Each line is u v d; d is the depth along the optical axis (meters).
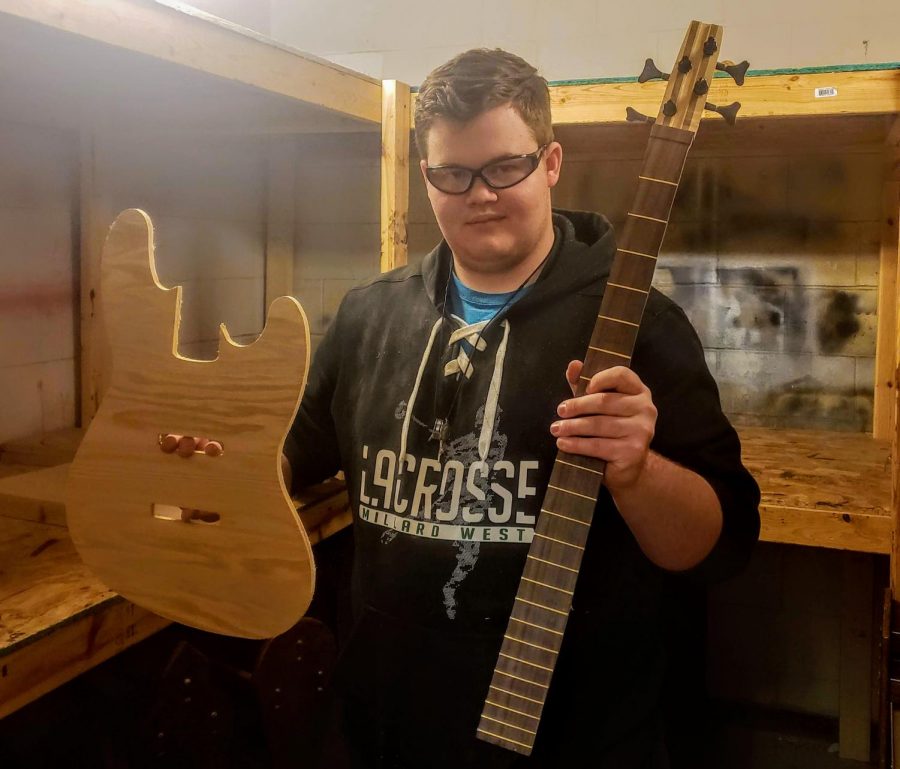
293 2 2.68
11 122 2.02
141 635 1.37
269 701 1.52
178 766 1.52
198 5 2.43
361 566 1.15
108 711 1.70
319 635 1.57
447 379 1.11
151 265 1.02
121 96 1.88
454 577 1.06
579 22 2.42
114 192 2.25
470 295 1.13
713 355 2.45
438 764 1.07
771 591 2.45
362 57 2.64
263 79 1.47
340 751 1.16
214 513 1.01
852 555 2.25
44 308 2.16
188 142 2.46
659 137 0.91
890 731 1.31
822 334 2.36
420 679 1.08
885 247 2.26
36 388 2.15
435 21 2.55
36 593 1.30
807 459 2.06
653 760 1.09
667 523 0.95
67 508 1.08
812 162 2.31
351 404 1.21
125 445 1.05
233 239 2.69
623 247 0.91
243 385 0.98
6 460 2.01
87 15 1.15
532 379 1.07
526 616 0.91
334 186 2.75
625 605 1.07
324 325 2.81
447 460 1.08
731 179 2.38
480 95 0.97
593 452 0.89
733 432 1.08
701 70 0.92
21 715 1.72
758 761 2.24
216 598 1.01
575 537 0.90
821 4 2.22
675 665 2.30
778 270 2.37
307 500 1.71
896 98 1.58
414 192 2.65
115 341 1.05
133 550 1.05
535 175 1.03
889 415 2.28
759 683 2.49
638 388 0.89
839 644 2.41
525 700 0.90
